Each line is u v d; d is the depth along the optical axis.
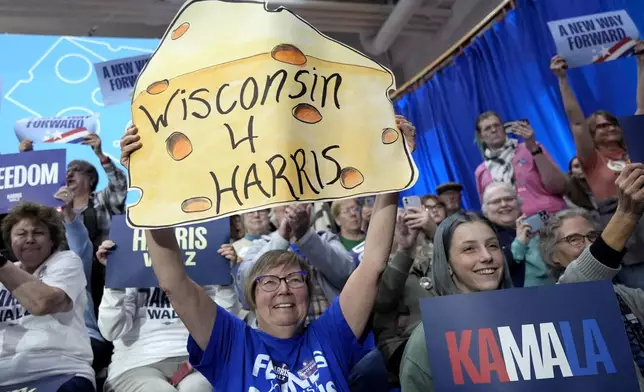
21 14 4.28
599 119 2.22
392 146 1.29
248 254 2.32
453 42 4.68
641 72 2.54
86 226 2.70
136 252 2.02
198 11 1.34
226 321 1.37
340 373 1.31
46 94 3.72
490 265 1.72
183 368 1.96
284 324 1.37
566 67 2.69
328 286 2.12
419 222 2.07
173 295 1.31
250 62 1.28
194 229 2.09
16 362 1.75
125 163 1.25
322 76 1.31
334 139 1.27
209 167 1.21
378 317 2.03
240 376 1.28
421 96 3.99
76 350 1.86
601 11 2.76
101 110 3.72
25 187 2.15
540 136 3.06
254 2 1.33
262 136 1.22
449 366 1.28
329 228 3.05
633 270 1.80
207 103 1.26
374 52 5.06
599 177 2.17
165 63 1.31
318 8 4.56
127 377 1.92
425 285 2.01
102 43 4.02
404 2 4.25
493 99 3.35
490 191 2.67
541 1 3.09
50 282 1.86
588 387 1.22
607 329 1.25
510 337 1.27
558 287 1.30
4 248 2.37
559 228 1.97
